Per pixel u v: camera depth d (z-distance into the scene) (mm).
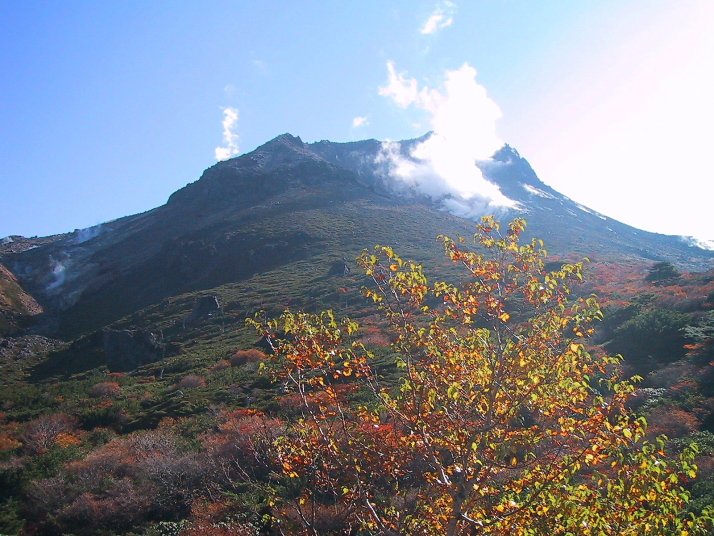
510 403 7777
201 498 19688
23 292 103625
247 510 17531
